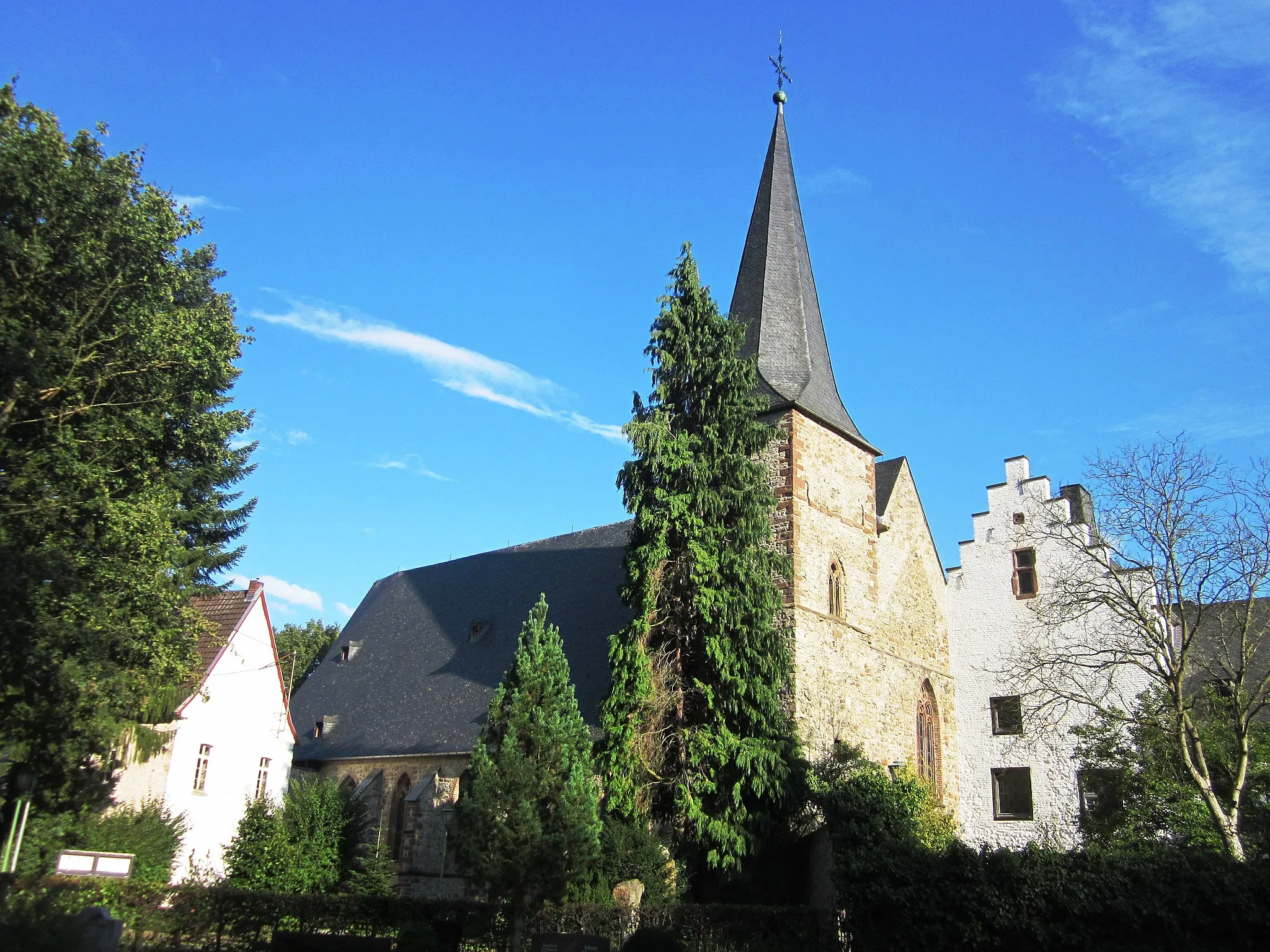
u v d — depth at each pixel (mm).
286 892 28359
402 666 45094
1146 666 30344
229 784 36906
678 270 30875
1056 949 19312
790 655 28594
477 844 22656
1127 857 19719
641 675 27609
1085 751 29109
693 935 22891
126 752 33625
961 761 37656
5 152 23422
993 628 38250
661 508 28938
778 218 38375
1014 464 39156
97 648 24375
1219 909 18219
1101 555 35031
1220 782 26875
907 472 39531
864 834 23469
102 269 24953
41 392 24141
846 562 33969
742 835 26266
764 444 30234
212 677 36656
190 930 23250
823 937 24094
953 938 20609
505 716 24859
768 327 36125
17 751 29109
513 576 45562
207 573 40094
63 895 22047
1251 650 26359
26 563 21641
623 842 26062
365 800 38500
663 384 30141
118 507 24766
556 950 19969
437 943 22406
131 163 26000
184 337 26781
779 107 40594
